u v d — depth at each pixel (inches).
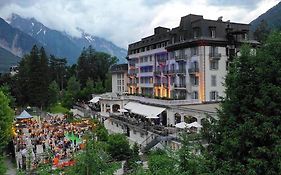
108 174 593.3
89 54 6210.6
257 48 764.0
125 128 2600.9
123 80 4416.8
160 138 1699.1
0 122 2062.0
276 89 675.4
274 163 641.6
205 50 2527.1
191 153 716.0
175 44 2807.6
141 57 3705.7
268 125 659.4
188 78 2696.9
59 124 2888.8
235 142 679.1
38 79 4397.1
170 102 2431.1
